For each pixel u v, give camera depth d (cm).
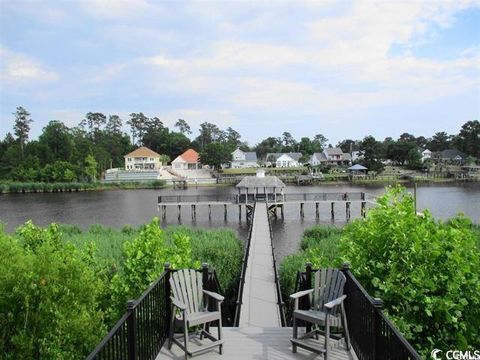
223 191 6856
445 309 605
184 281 602
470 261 670
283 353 571
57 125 10069
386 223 709
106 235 2592
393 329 378
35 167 8556
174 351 575
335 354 549
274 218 3953
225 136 16188
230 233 2545
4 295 610
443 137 13475
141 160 10406
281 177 8550
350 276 565
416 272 638
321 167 10375
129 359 452
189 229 2720
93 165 8762
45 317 625
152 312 550
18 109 10306
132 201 5625
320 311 579
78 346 656
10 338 609
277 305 1119
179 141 13038
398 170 9681
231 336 640
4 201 5838
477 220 3481
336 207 4700
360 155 10806
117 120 14612
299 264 1509
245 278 1418
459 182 7875
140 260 822
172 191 7044
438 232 677
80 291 690
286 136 15738
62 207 5050
